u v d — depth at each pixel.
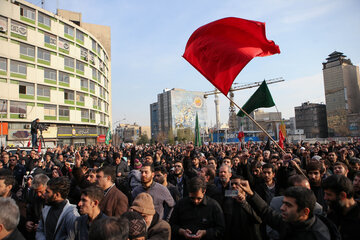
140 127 153.00
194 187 3.33
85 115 42.31
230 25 5.42
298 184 3.33
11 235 2.46
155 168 5.30
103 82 49.41
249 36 5.36
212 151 15.43
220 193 4.27
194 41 5.72
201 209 3.45
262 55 5.32
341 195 2.82
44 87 35.69
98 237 1.74
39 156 10.70
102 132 48.69
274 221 2.90
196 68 5.55
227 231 3.57
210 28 5.56
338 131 98.75
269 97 7.45
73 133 39.25
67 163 6.60
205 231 3.28
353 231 2.71
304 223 2.39
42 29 35.25
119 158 7.65
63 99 37.94
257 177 5.24
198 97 131.12
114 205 3.66
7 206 2.41
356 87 104.62
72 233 3.06
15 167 8.73
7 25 31.67
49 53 36.31
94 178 4.62
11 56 31.86
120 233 1.79
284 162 4.92
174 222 3.53
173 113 122.12
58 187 3.44
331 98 104.12
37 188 4.11
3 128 30.83
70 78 39.28
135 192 4.54
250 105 7.89
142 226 2.23
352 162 5.59
